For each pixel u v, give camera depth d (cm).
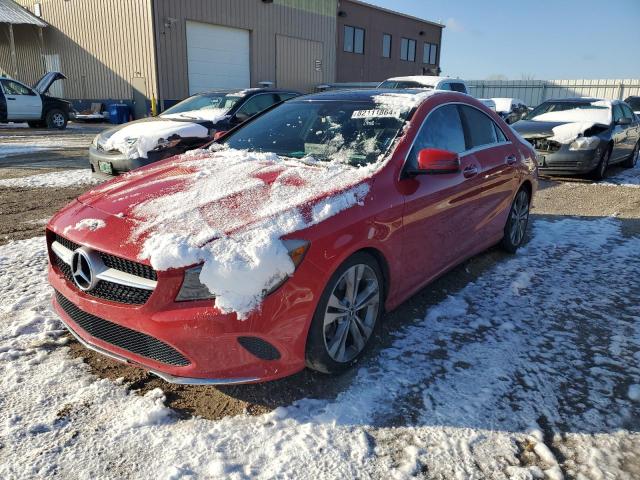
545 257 479
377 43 3306
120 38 2195
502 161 429
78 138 1527
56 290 284
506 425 242
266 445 227
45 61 2531
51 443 225
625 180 922
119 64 2234
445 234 354
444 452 224
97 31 2270
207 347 225
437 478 210
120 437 230
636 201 733
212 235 231
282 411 248
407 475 211
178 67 2189
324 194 268
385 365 290
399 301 320
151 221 248
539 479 210
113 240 241
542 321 347
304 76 2773
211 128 773
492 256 481
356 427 238
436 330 332
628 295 391
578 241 530
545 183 878
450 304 372
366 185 286
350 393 263
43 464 213
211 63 2309
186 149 693
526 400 260
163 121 743
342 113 372
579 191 809
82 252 246
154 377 277
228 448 224
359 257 273
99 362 289
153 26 2070
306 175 296
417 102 358
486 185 401
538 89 2916
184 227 240
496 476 211
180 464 214
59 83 2500
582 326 340
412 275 325
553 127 877
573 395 265
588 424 244
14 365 282
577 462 220
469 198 377
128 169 652
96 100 2372
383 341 317
